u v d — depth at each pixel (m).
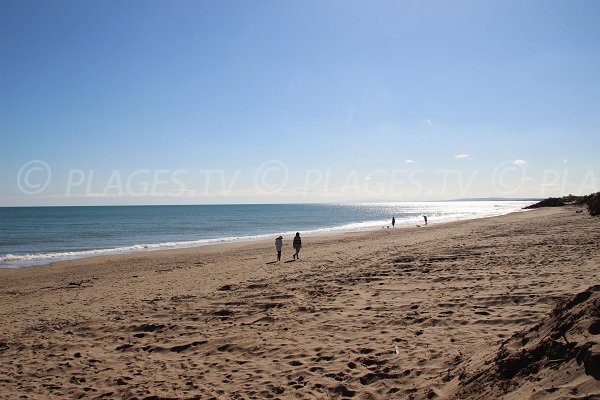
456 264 14.39
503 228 31.42
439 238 27.59
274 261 23.16
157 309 11.60
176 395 5.85
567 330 3.78
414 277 12.77
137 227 73.00
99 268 24.78
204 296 13.05
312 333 8.13
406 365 5.86
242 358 7.23
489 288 10.09
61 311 12.69
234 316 10.19
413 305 9.27
